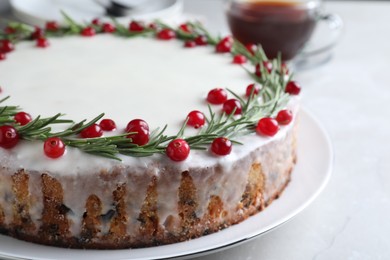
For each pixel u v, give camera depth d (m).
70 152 0.42
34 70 0.54
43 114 0.47
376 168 0.56
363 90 0.71
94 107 0.48
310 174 0.51
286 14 0.68
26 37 0.61
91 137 0.43
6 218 0.44
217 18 0.88
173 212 0.43
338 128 0.63
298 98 0.52
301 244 0.47
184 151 0.42
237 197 0.45
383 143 0.60
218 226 0.45
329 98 0.69
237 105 0.48
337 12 0.92
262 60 0.57
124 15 0.75
